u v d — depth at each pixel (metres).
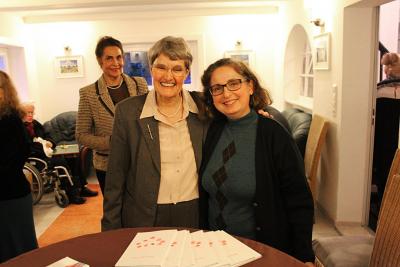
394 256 1.49
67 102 5.84
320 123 3.29
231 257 1.22
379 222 1.60
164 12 5.45
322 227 3.28
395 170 1.81
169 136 1.61
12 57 5.37
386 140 3.39
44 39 5.67
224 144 1.56
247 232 1.53
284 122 3.58
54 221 3.70
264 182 1.46
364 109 3.03
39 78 5.78
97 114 2.27
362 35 2.93
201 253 1.24
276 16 5.48
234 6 5.27
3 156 2.01
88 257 1.27
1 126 1.98
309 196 1.51
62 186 4.19
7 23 4.89
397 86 3.27
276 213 1.50
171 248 1.27
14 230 2.12
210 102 1.63
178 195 1.61
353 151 3.10
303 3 4.06
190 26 5.60
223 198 1.53
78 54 5.69
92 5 4.16
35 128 4.52
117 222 1.67
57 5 4.12
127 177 1.69
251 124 1.53
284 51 5.06
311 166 3.20
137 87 2.41
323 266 1.84
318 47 3.54
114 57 2.26
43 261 1.26
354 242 1.93
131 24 5.61
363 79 2.99
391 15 4.82
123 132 1.63
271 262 1.22
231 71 1.48
